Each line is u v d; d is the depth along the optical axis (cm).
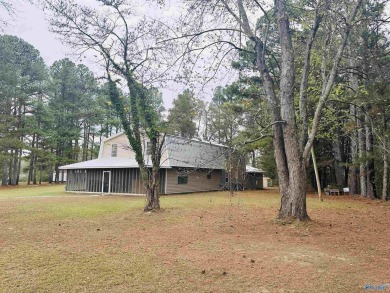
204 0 937
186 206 1452
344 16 940
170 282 443
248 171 3028
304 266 526
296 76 1440
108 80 1284
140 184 2262
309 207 1419
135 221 1012
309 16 978
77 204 1516
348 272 495
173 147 2267
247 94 2083
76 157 4322
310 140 930
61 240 718
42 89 3422
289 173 937
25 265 517
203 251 625
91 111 3747
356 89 1634
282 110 957
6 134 3030
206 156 1970
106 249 637
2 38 2972
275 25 1261
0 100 3030
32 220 999
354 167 2153
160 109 1534
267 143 2102
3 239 721
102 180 2417
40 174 3903
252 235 786
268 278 464
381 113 1609
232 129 2538
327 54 1046
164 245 677
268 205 1505
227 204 1541
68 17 1127
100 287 420
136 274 477
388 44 1602
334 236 771
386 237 766
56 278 454
